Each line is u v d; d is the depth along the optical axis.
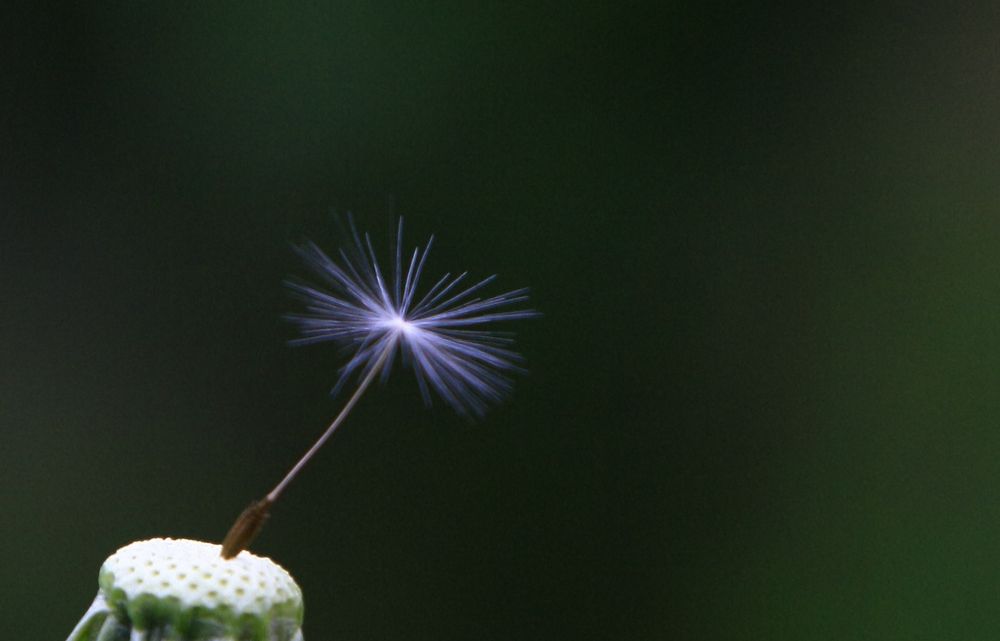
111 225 0.48
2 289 0.48
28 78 0.48
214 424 0.48
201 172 0.48
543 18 0.48
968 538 0.48
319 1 0.48
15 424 0.47
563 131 0.48
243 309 0.48
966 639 0.48
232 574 0.21
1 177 0.48
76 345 0.48
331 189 0.48
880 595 0.48
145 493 0.48
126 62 0.48
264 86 0.48
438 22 0.48
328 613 0.48
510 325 0.48
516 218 0.48
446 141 0.48
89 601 0.47
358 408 0.48
